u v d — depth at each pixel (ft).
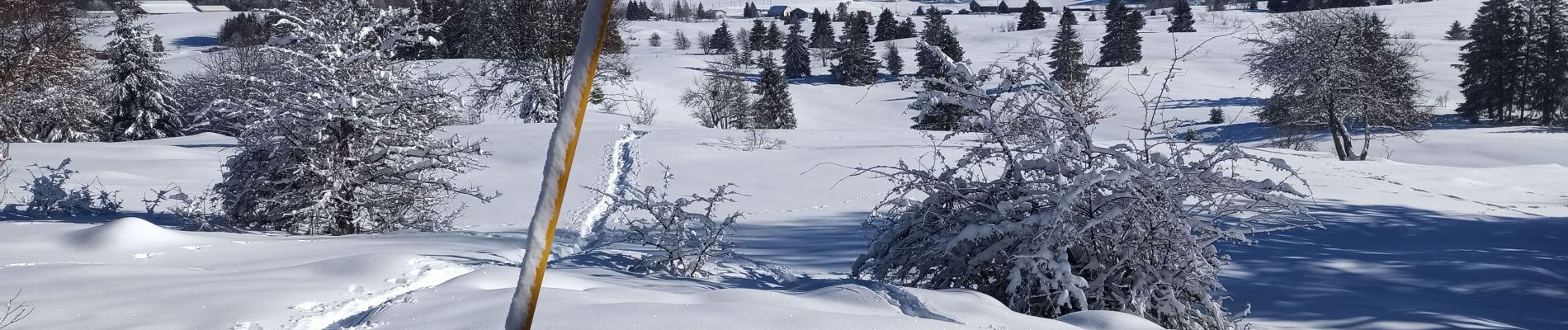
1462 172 84.53
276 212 42.29
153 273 19.90
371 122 42.93
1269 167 81.05
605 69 153.99
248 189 41.73
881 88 254.88
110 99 152.87
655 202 29.60
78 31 119.75
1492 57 191.93
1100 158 24.06
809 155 85.71
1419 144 150.20
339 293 18.15
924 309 17.79
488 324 14.21
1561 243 43.39
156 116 159.33
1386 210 57.00
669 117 198.29
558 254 36.70
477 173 77.05
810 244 42.80
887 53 323.57
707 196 65.10
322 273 20.45
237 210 42.80
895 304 18.11
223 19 416.67
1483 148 145.69
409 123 45.24
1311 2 123.54
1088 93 24.00
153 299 16.94
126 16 158.20
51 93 112.57
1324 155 115.65
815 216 55.06
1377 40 122.21
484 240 34.55
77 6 122.01
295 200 42.22
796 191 66.90
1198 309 23.63
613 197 29.66
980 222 24.48
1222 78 246.68
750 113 195.52
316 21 43.37
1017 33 367.66
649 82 232.53
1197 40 310.24
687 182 72.08
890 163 79.41
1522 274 34.45
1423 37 330.95
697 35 451.12
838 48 271.69
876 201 61.52
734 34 462.19
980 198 25.26
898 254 26.66
